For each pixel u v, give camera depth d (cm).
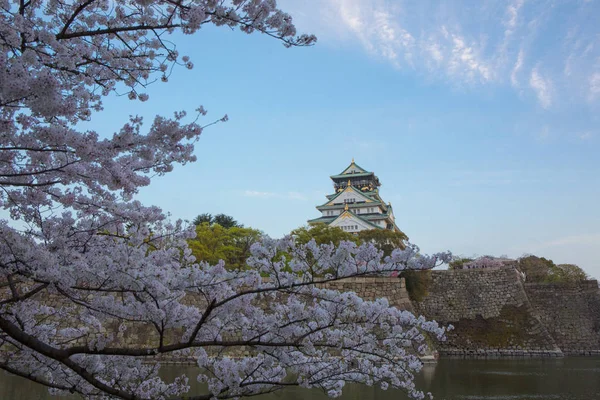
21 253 427
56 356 430
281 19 425
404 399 1341
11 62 320
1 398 1155
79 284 493
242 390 495
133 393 523
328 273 466
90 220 510
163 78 519
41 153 428
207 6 415
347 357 499
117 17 502
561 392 1584
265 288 458
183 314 479
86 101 463
